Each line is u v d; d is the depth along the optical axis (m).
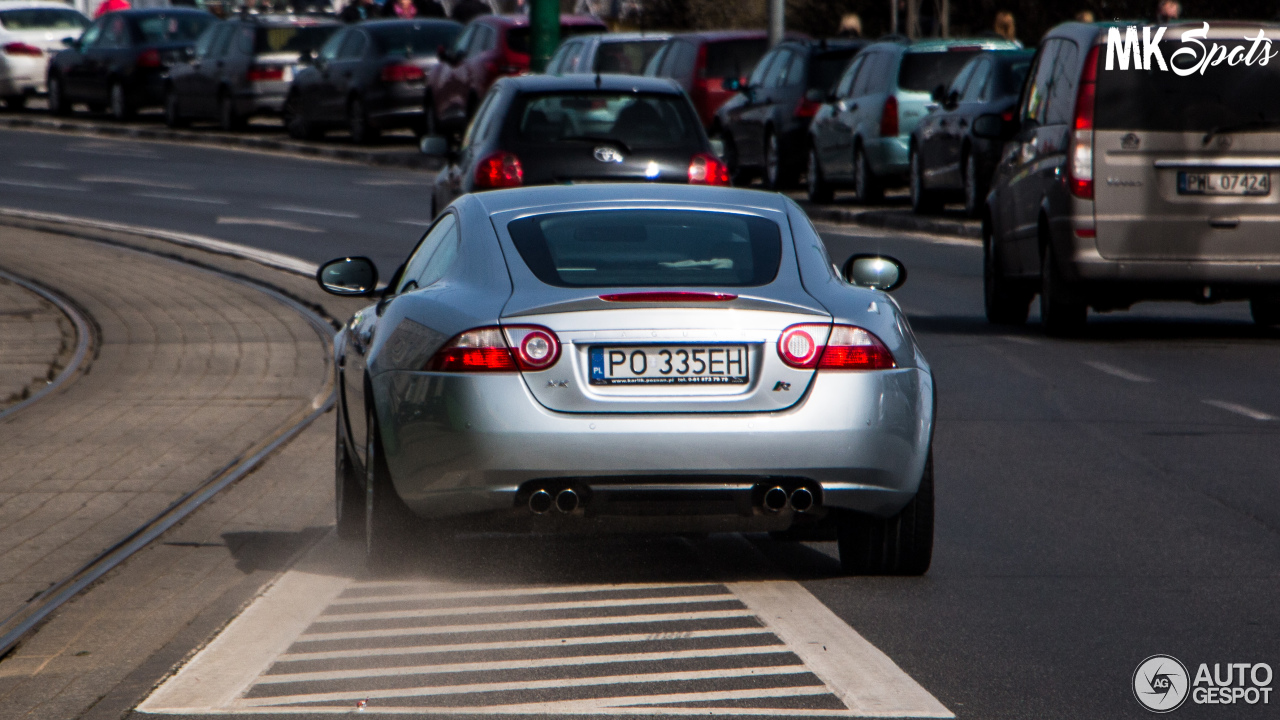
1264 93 50.16
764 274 24.89
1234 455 34.81
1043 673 20.50
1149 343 51.44
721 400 23.39
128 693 19.62
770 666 20.67
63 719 18.70
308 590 24.56
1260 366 46.78
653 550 27.55
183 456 35.38
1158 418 39.06
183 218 88.12
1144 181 50.22
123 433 37.81
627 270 24.70
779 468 23.38
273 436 37.66
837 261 70.44
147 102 147.88
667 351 23.42
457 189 59.47
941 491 31.67
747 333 23.47
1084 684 20.08
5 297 61.12
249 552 27.16
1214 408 40.31
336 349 29.80
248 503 31.00
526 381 23.30
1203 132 50.06
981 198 80.19
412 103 124.56
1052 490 31.64
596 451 23.12
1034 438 36.72
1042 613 23.30
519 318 23.50
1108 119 50.22
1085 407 40.47
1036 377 44.94
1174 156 50.12
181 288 63.28
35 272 67.62
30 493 31.72
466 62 115.62
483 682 20.02
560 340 23.31
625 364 23.38
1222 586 24.75
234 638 21.94
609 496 23.36
